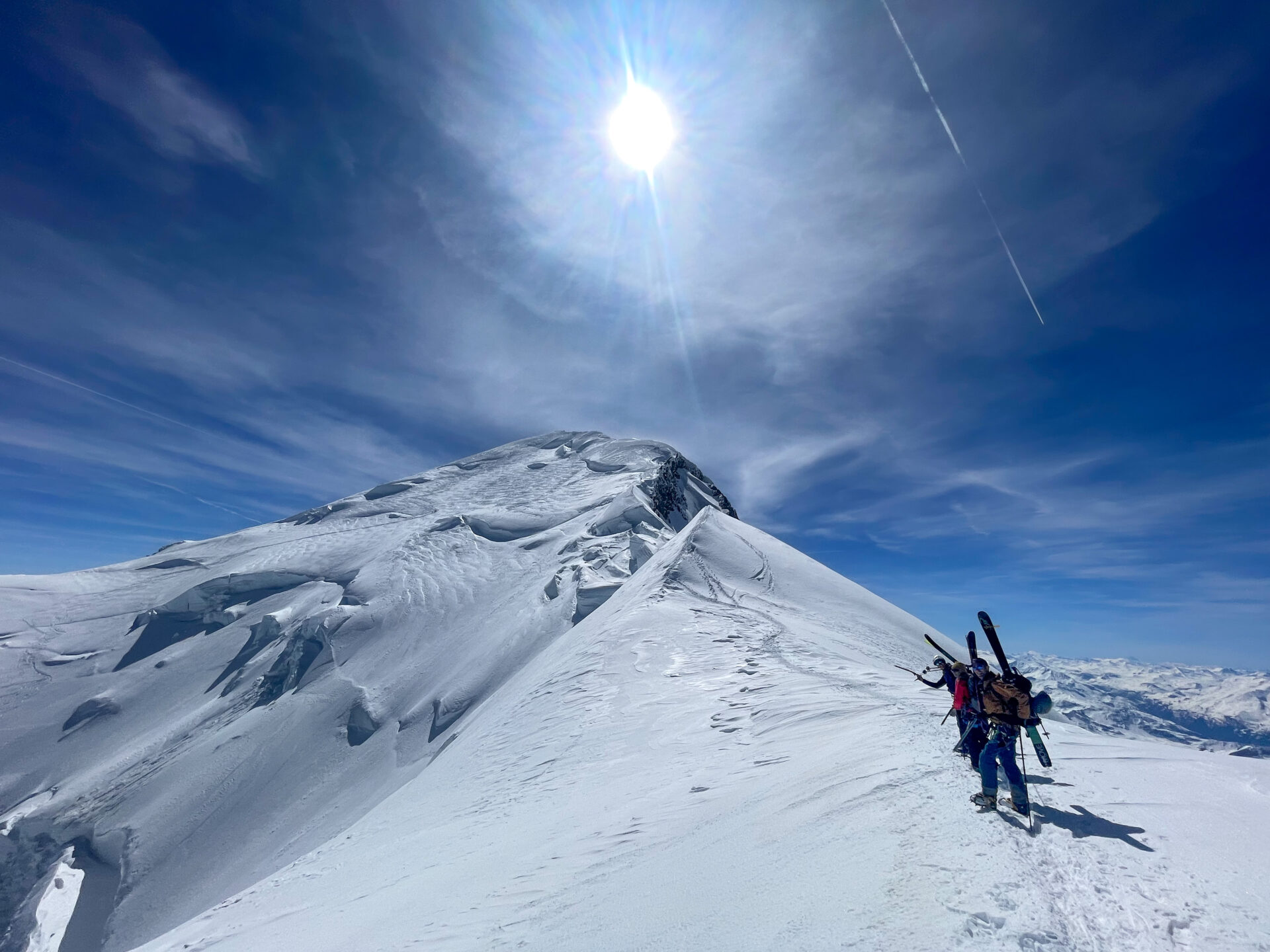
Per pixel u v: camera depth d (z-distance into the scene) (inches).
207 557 5049.2
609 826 330.0
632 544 2950.3
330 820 1738.4
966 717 215.8
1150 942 110.5
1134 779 216.8
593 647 989.2
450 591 3319.4
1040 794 203.2
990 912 124.6
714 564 1473.9
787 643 848.3
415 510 5221.5
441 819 551.8
